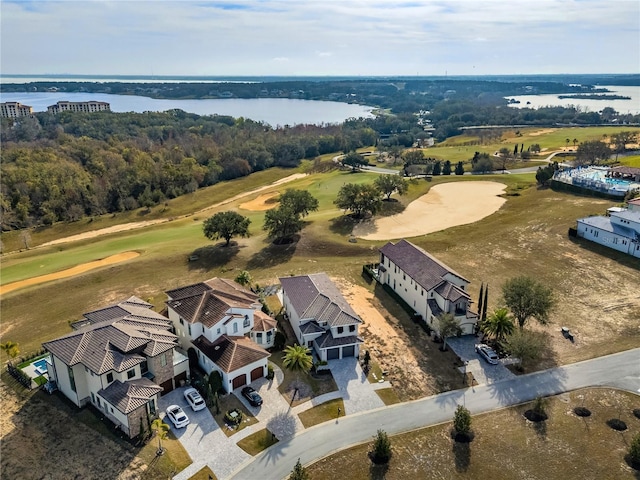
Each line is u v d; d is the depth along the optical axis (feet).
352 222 366.63
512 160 599.16
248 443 152.35
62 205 495.00
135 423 151.84
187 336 196.95
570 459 145.07
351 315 200.23
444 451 149.07
